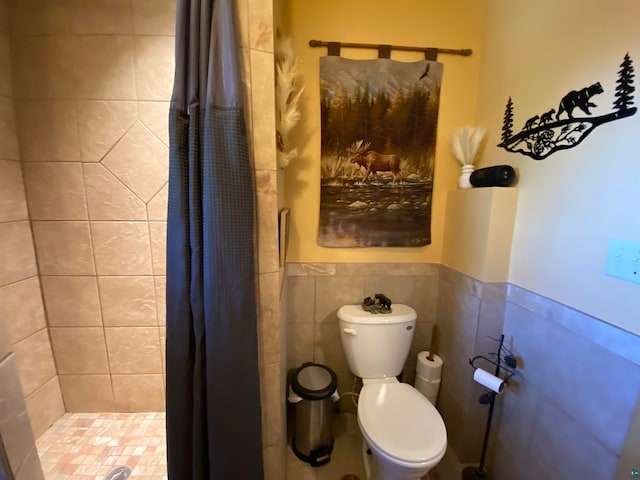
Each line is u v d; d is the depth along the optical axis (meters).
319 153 1.46
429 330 1.66
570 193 0.96
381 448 1.03
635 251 0.77
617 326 0.81
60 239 1.05
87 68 0.97
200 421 0.86
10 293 0.96
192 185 0.77
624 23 0.80
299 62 1.36
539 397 1.08
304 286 1.57
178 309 0.81
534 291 1.11
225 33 0.74
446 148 1.52
